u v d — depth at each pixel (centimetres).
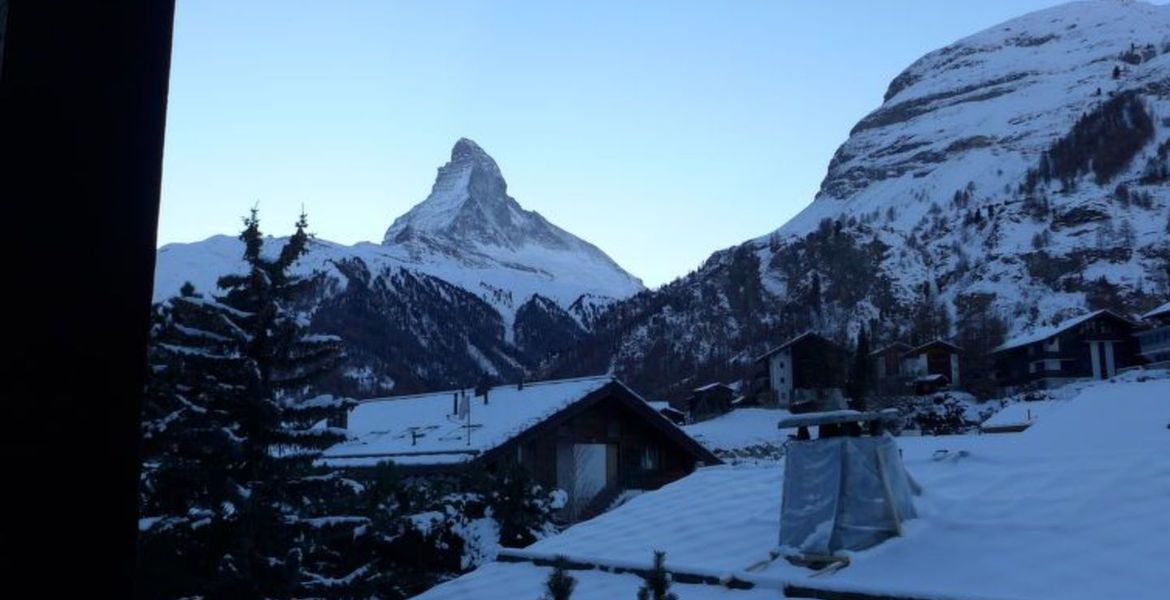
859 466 834
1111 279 12731
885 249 15562
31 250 245
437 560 1401
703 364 11938
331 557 1312
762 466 1255
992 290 13238
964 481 939
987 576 699
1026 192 19100
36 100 250
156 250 269
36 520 240
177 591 1047
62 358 247
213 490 1083
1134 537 712
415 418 3023
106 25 265
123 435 255
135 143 267
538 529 1605
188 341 1121
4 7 249
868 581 732
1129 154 18412
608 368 13300
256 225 1180
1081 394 1424
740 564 849
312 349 1180
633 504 1189
